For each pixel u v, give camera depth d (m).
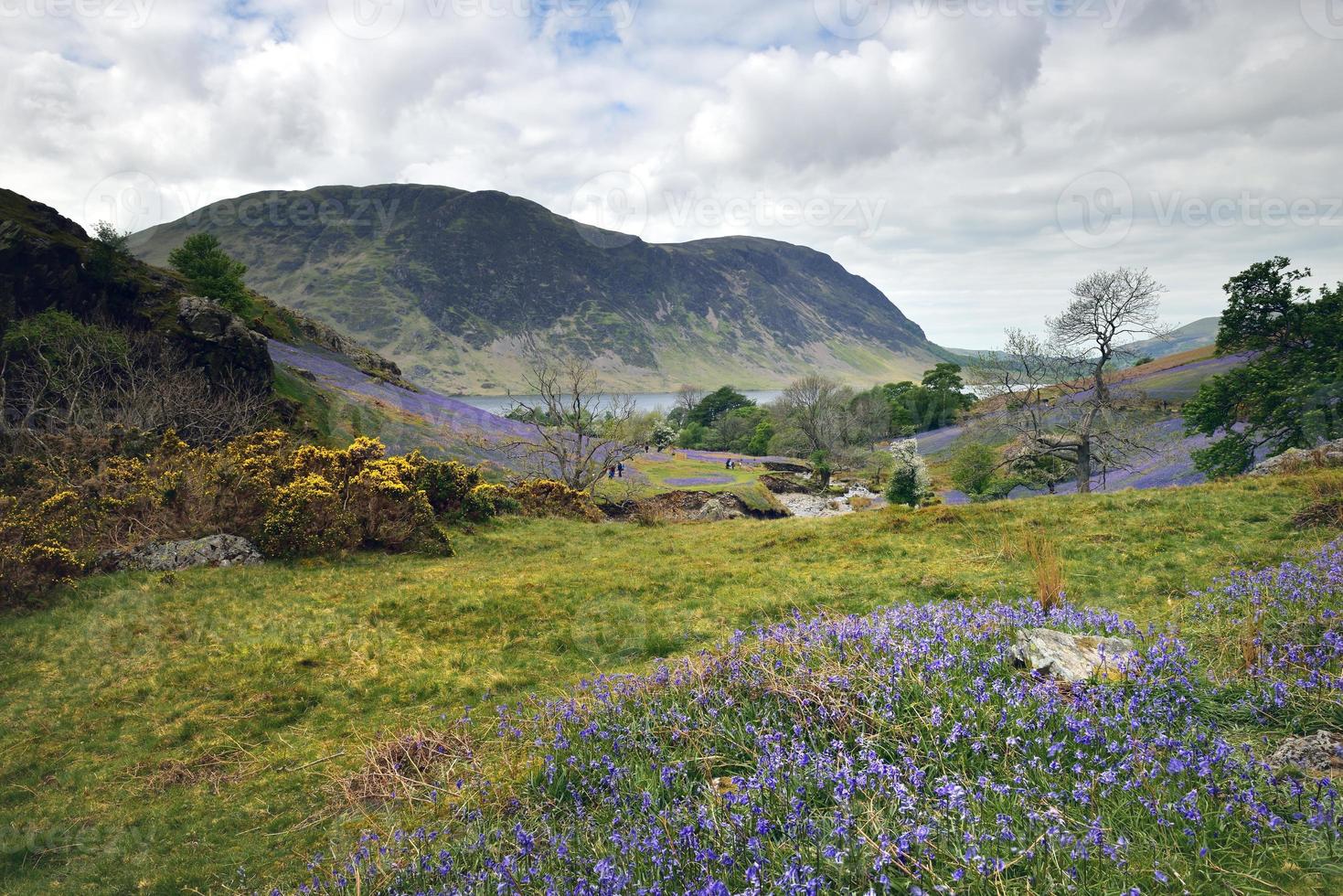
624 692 7.71
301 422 38.59
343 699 10.08
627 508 45.59
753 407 143.50
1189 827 4.17
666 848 4.56
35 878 6.37
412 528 20.33
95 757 8.67
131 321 35.09
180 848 6.61
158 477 19.31
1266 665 6.21
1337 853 3.85
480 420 57.19
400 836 5.67
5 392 27.94
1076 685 5.97
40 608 13.99
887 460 95.56
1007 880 3.89
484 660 11.39
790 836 4.49
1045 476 48.72
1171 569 11.93
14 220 34.34
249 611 14.05
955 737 5.32
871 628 7.90
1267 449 37.41
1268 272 35.91
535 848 5.15
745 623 12.20
